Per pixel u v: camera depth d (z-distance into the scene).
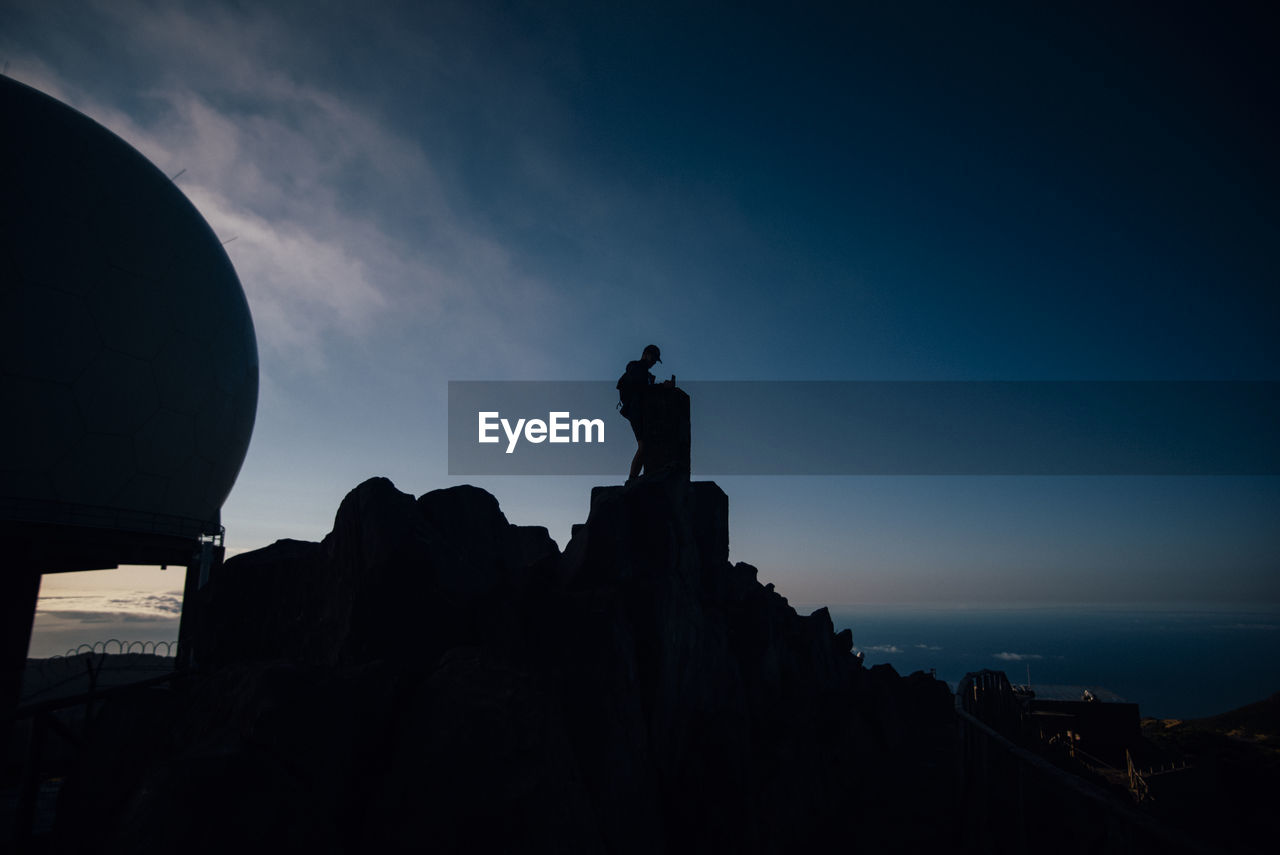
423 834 4.18
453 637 7.18
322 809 4.14
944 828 9.54
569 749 5.58
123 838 3.58
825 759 10.98
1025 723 14.59
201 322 19.08
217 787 3.79
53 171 16.27
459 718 4.86
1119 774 21.30
